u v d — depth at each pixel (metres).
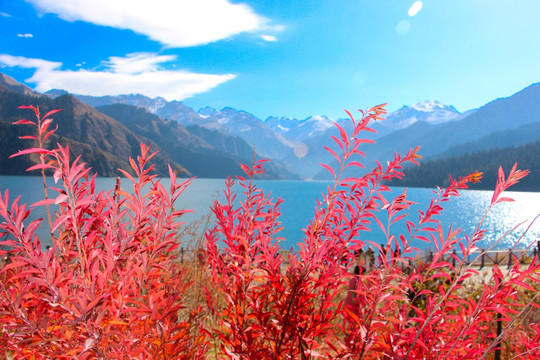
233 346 1.35
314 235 1.39
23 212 0.95
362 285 1.43
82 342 0.96
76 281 1.01
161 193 1.23
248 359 1.33
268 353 1.33
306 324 1.38
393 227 48.50
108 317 1.07
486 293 1.28
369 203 1.37
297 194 174.25
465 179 1.32
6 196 0.94
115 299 1.06
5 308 1.01
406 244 1.38
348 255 1.47
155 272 1.19
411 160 1.34
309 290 1.44
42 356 1.00
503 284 1.26
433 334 1.38
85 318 0.90
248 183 1.79
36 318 1.02
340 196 1.40
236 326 1.37
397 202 1.37
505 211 121.31
